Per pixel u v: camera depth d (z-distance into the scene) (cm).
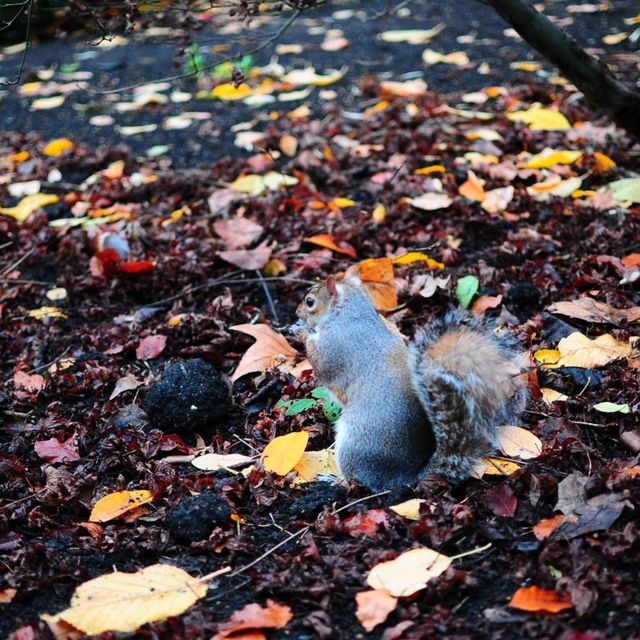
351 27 368
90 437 166
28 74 341
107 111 304
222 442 162
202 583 137
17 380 179
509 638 128
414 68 312
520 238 201
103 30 180
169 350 185
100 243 210
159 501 152
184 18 201
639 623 128
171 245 213
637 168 227
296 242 210
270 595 136
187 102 307
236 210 224
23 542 146
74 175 255
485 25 355
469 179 219
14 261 217
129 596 135
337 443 151
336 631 131
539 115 247
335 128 261
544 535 138
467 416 145
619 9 347
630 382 162
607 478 145
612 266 191
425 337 149
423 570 135
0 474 157
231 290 201
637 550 136
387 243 207
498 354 148
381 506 147
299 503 149
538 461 151
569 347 170
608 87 188
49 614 136
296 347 183
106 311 199
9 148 277
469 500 145
